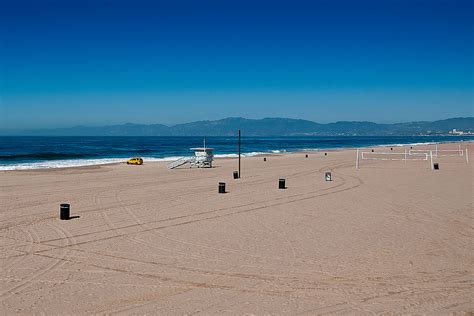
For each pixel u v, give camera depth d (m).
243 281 7.84
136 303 6.82
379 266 8.68
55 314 6.38
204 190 19.73
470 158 40.88
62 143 118.44
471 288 7.51
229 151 71.19
